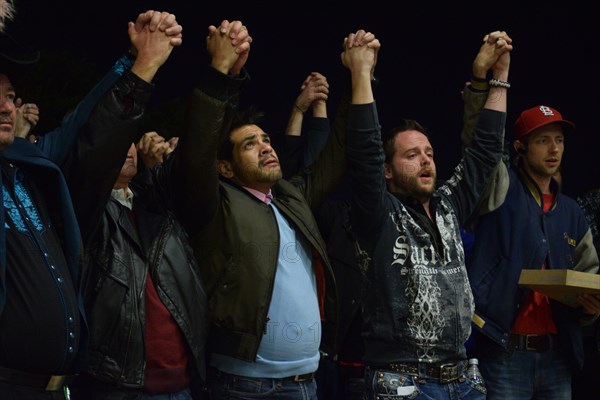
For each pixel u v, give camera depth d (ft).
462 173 10.64
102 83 7.74
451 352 9.41
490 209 11.12
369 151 9.37
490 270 11.00
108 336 7.82
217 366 8.81
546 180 11.62
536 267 11.05
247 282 8.70
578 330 11.04
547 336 10.99
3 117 6.88
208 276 8.80
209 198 8.59
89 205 7.52
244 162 9.25
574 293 10.25
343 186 17.38
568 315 11.00
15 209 6.93
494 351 10.97
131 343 7.88
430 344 9.29
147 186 9.07
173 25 7.73
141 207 8.65
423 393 9.18
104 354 7.80
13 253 6.75
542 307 11.04
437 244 9.75
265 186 9.35
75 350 6.98
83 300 7.85
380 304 9.34
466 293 9.69
